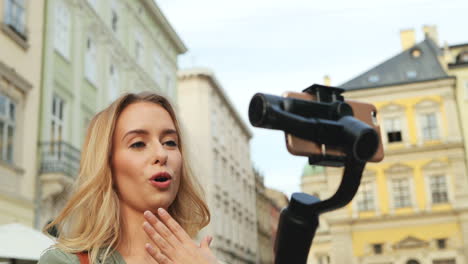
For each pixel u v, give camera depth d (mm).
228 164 35250
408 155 29438
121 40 18906
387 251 28406
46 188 12609
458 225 28078
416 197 28844
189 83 31562
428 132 29516
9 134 11961
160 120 1368
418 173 29125
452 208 28203
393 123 29984
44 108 13297
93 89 16375
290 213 1147
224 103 35656
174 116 1601
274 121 1047
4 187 11383
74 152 14047
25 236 7172
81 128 15289
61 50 14633
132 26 20031
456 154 28875
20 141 12234
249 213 40906
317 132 1088
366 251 28594
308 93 1165
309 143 1090
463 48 31828
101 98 16891
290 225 1144
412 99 30000
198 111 31172
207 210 1649
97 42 16969
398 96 30156
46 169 12789
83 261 1238
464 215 27938
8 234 7137
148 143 1342
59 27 14586
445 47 30922
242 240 37000
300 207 1141
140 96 1444
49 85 13609
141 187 1302
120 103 1385
